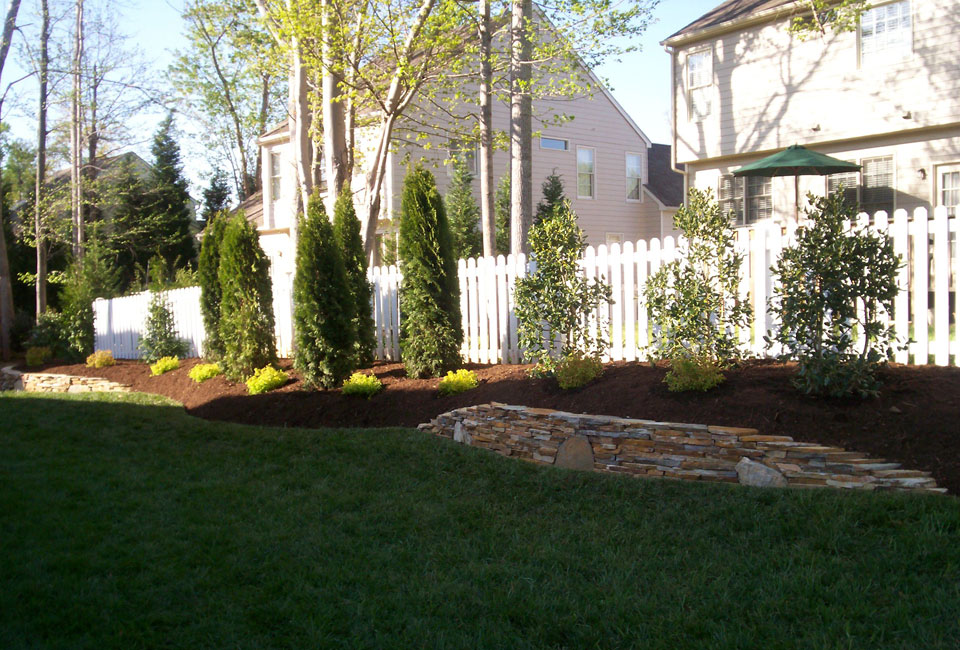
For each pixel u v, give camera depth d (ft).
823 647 10.12
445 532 15.48
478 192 69.26
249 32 48.52
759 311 22.77
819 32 45.78
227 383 35.96
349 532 15.70
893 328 17.70
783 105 48.16
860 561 12.57
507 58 46.32
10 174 119.75
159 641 11.08
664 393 19.98
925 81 41.98
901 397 17.12
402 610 11.95
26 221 79.15
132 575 13.58
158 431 27.71
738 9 51.26
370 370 32.24
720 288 23.18
